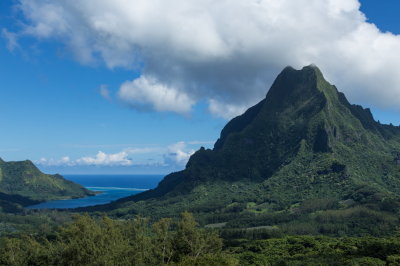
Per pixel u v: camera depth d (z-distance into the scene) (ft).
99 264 347.77
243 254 611.06
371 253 533.96
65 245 383.04
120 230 444.96
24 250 421.59
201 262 374.84
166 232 443.32
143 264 376.07
